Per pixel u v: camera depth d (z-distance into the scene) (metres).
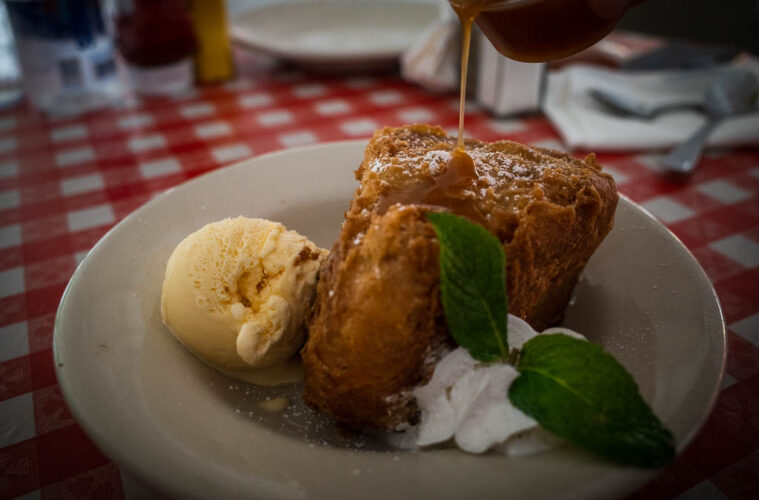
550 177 0.27
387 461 0.21
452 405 0.23
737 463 0.24
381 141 0.29
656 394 0.22
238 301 0.27
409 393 0.24
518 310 0.25
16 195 0.40
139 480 0.20
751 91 0.45
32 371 0.28
